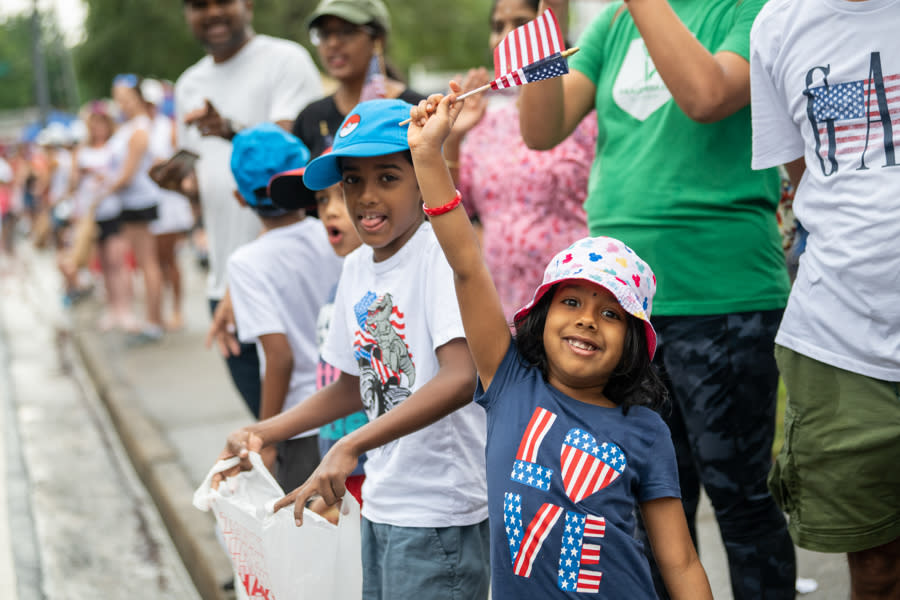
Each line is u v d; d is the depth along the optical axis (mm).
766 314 2518
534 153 3209
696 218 2488
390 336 2324
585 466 1917
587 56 2770
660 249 2520
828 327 2143
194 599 3891
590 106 2801
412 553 2248
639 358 1954
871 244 2043
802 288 2213
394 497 2277
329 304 2828
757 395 2521
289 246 3076
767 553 2561
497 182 3297
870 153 2043
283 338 3002
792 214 2928
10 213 17969
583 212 3225
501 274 3322
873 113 2031
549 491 1917
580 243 1981
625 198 2584
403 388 2320
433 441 2248
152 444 5387
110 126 10000
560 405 1977
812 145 2154
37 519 4824
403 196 2227
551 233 3207
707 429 2531
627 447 1937
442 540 2256
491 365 2078
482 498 2320
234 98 4086
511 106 3355
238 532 2246
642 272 1963
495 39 3369
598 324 1938
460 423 2270
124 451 5910
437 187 1980
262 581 2182
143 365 7391
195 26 4047
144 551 4398
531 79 1897
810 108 2125
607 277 1901
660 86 2539
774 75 2213
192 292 10875
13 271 15742
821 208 2145
